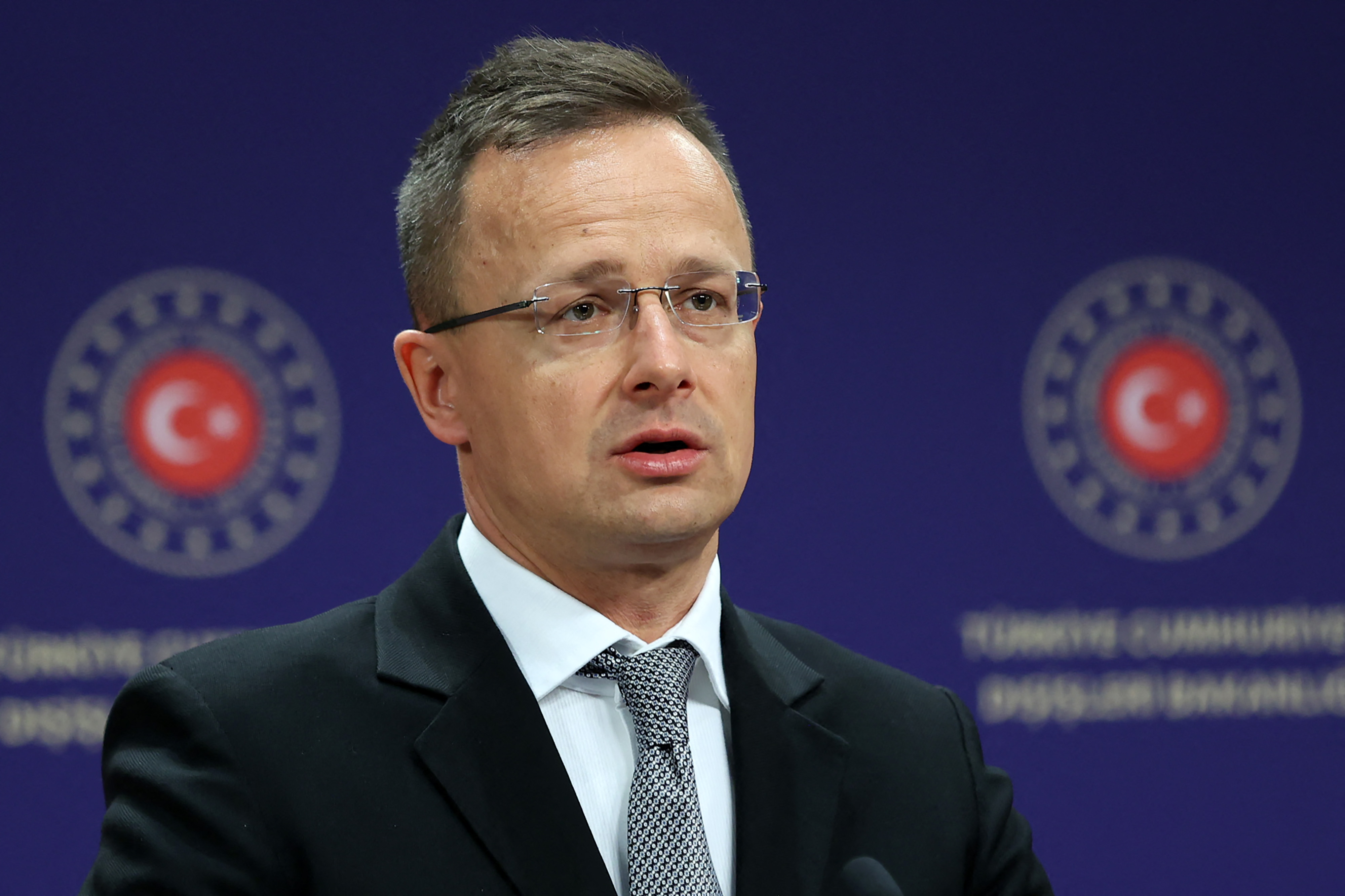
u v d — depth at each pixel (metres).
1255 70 12.79
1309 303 12.73
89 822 11.56
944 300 12.57
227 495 11.81
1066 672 12.52
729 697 5.46
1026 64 12.67
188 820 4.75
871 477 12.46
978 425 12.54
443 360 5.39
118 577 11.66
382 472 12.01
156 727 5.04
